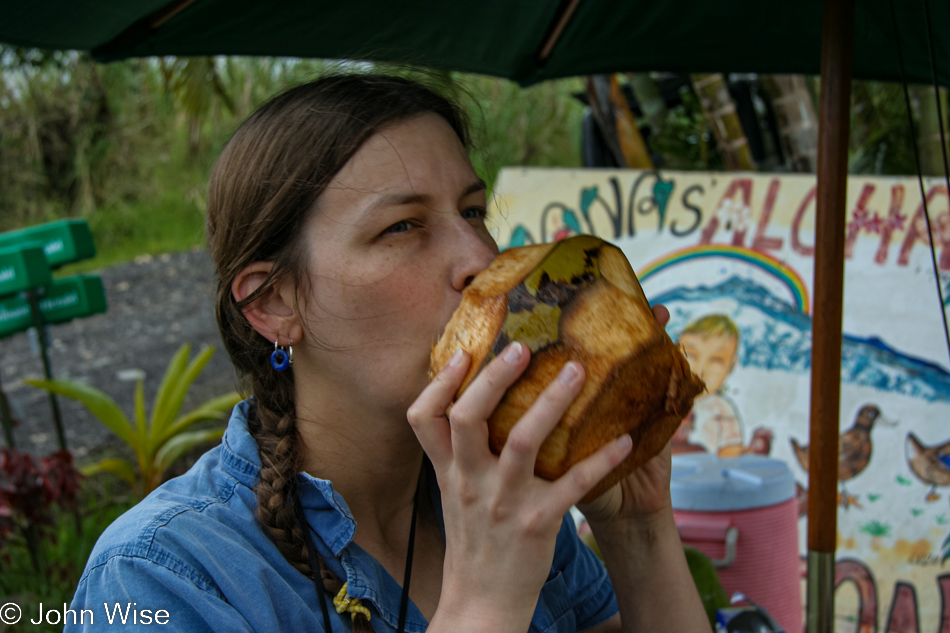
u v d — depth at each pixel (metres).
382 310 1.07
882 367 3.72
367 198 1.06
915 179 3.78
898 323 3.73
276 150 1.11
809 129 4.35
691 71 2.21
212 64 5.38
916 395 3.66
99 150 9.68
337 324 1.08
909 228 3.78
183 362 4.70
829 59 1.47
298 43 1.99
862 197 3.84
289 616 1.04
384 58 1.80
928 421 3.63
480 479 0.89
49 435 5.78
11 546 4.04
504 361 0.85
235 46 1.98
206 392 6.26
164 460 4.55
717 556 2.26
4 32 1.74
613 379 0.85
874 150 4.64
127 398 6.18
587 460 0.88
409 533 1.27
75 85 9.52
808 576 1.56
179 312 7.69
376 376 1.09
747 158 4.34
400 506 1.26
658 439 0.97
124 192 9.86
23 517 3.90
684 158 4.80
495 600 0.90
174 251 9.02
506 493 0.88
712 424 3.81
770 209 3.87
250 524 1.09
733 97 4.79
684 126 4.86
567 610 1.37
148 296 8.05
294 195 1.08
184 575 0.99
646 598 1.33
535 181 4.05
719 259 3.90
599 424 0.87
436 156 1.11
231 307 1.20
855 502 3.65
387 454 1.18
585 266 0.94
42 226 4.36
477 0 1.88
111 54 1.88
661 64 2.19
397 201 1.06
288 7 1.82
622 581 1.35
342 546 1.12
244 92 7.91
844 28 1.45
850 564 3.61
